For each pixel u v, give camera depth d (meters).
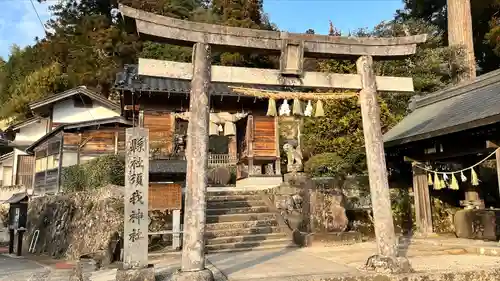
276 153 18.06
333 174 13.65
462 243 9.56
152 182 10.32
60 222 15.02
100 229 11.67
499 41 21.78
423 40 7.57
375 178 6.90
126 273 6.12
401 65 19.02
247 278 6.21
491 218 10.00
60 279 8.38
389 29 21.67
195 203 5.94
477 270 6.55
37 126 27.39
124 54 31.88
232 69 6.67
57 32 36.53
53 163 19.39
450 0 20.39
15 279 8.76
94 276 7.95
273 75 6.90
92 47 32.84
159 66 6.24
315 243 10.23
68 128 18.88
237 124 19.06
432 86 18.97
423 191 11.36
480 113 8.68
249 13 31.31
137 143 6.71
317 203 11.00
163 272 7.09
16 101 31.73
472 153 9.51
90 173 14.91
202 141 6.12
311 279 6.11
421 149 11.26
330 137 15.57
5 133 30.22
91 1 39.16
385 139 11.66
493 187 13.51
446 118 10.30
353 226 11.64
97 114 25.97
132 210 6.44
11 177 28.42
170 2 35.16
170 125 17.28
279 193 13.17
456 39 19.95
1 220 23.86
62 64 34.12
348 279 6.21
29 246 16.73
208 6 38.78
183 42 6.44
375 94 7.26
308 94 7.32
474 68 19.55
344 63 16.28
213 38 6.51
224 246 10.09
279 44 6.88
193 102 6.23
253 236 10.70
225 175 19.12
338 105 15.26
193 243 5.84
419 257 8.02
